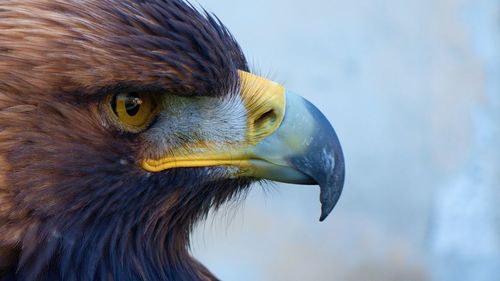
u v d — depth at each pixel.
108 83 7.55
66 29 7.47
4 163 7.46
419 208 18.98
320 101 19.02
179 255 8.80
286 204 18.45
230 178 8.41
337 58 19.06
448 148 19.11
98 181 7.79
